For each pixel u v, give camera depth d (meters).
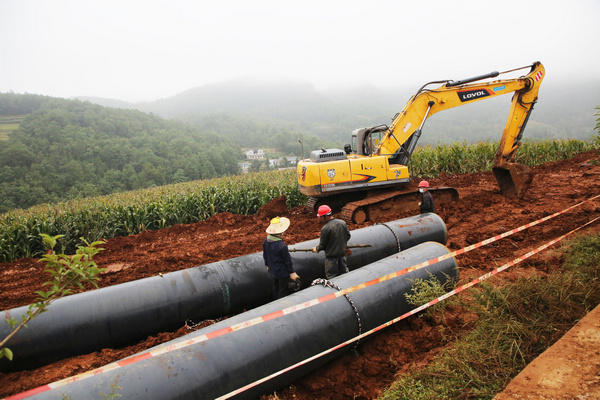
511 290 5.45
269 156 179.88
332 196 12.58
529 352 4.38
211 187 16.52
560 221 9.79
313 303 4.47
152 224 14.44
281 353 4.25
